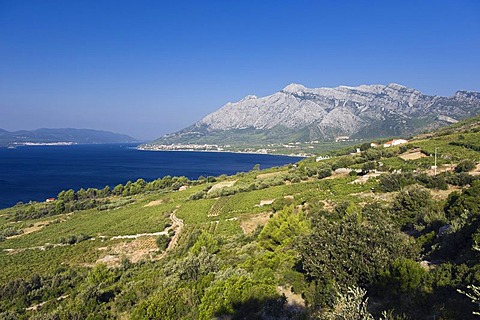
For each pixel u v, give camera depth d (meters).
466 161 55.38
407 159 77.31
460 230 18.22
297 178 83.44
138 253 50.38
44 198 131.50
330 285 15.38
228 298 16.89
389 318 12.17
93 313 23.39
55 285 36.50
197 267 26.61
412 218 29.88
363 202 44.47
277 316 15.29
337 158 109.69
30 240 66.19
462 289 12.57
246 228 50.28
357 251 16.17
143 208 85.00
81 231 68.00
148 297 22.94
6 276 43.19
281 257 23.16
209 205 73.25
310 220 35.69
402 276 14.15
